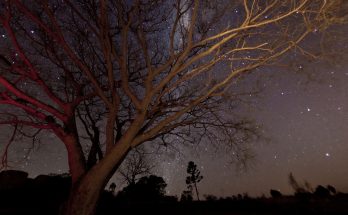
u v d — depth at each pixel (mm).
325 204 14039
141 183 23641
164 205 16281
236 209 14219
